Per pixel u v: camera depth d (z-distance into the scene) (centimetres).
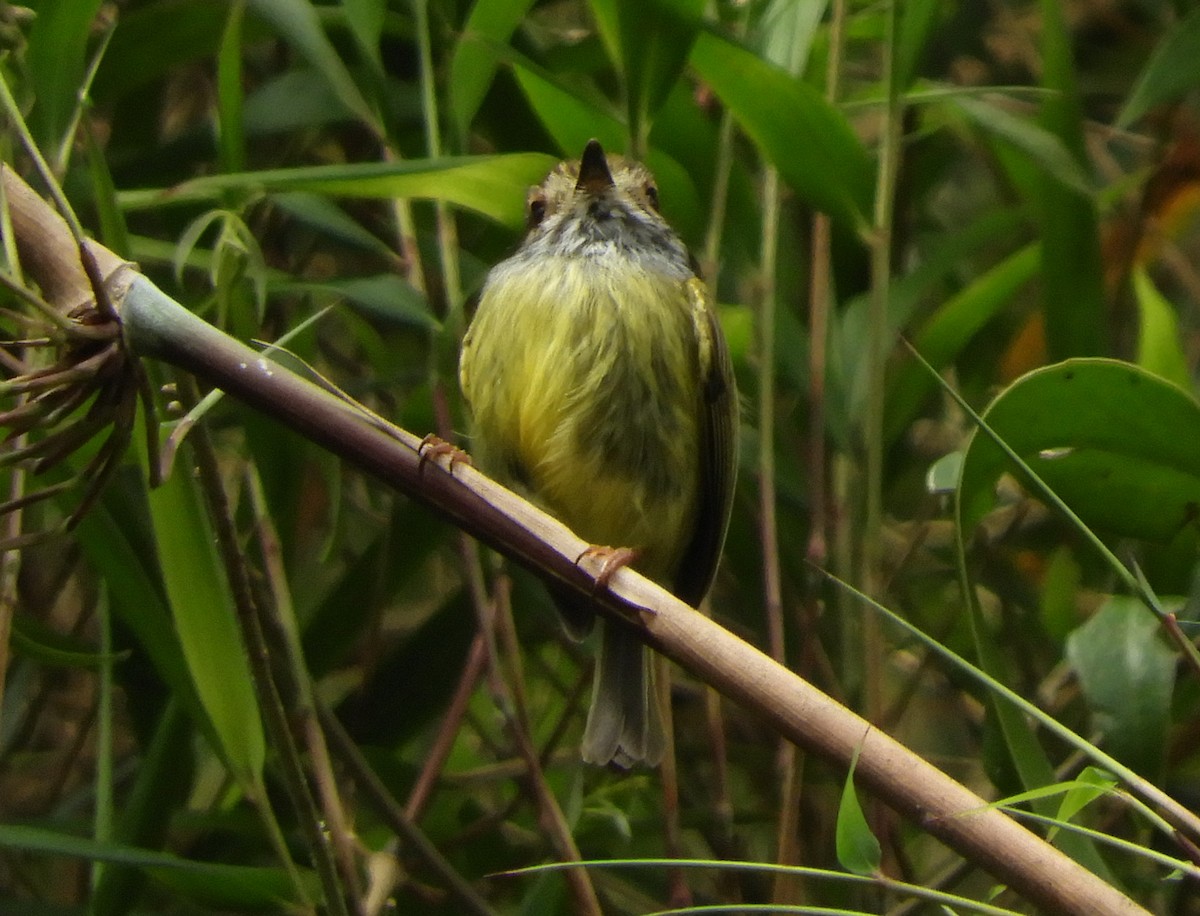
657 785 848
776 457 825
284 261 912
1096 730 695
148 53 802
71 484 470
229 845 793
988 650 576
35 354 561
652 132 784
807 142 710
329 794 648
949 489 673
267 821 601
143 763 712
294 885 606
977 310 805
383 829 809
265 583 695
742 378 836
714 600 919
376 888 675
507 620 740
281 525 776
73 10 603
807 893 812
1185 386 757
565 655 933
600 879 834
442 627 810
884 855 773
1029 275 802
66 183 716
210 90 1000
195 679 591
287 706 680
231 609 592
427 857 689
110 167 844
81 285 488
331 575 956
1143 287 769
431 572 984
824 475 792
